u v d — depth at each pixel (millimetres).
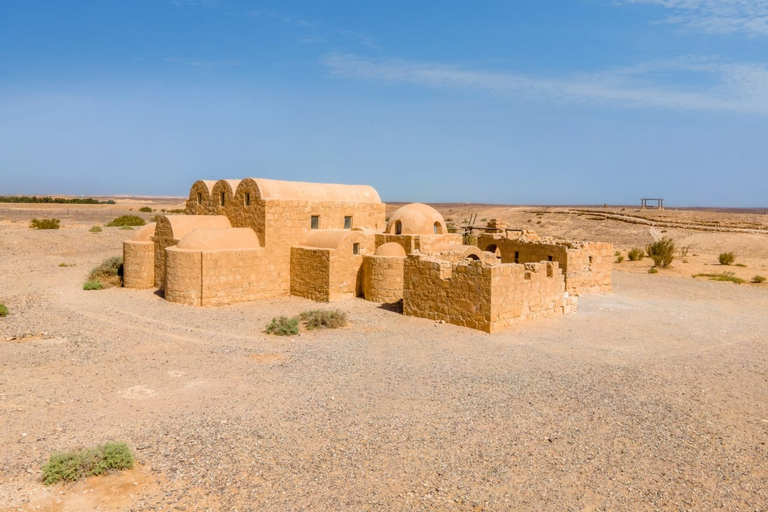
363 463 9211
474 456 9578
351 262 25078
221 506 7840
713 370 15188
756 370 15297
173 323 19125
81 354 15023
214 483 8438
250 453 9422
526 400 12312
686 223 68875
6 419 10531
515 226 81562
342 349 16250
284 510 7781
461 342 17312
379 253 24250
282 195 25297
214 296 22750
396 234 27656
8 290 24250
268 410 11320
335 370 14125
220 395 12133
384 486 8508
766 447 10336
